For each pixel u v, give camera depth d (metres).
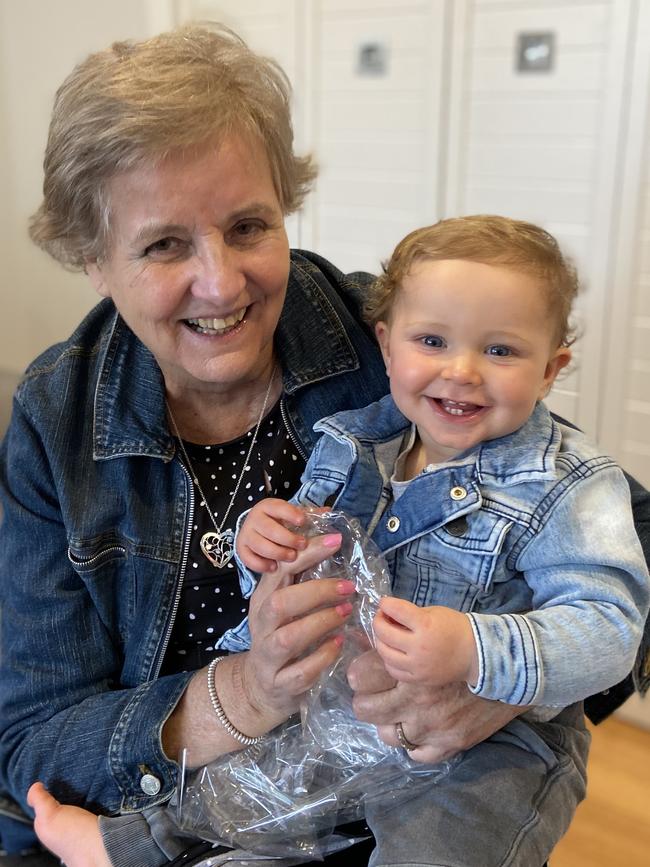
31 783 1.07
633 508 1.10
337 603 0.92
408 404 0.95
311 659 0.91
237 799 0.99
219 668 1.03
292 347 1.13
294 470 1.13
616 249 1.90
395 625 0.85
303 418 1.14
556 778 0.94
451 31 2.00
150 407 1.09
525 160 1.99
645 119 1.79
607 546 0.89
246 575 1.03
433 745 0.89
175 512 1.10
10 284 2.89
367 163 2.24
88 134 0.89
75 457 1.10
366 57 2.15
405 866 0.85
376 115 2.18
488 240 0.91
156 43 0.94
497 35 1.95
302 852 0.97
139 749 1.02
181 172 0.89
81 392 1.12
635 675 1.08
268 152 0.96
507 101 1.98
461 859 0.85
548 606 0.89
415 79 2.09
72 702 1.09
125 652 1.13
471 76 2.01
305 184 1.12
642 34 1.74
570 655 0.83
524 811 0.90
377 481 1.02
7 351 2.97
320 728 0.96
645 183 1.82
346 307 1.21
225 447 1.12
